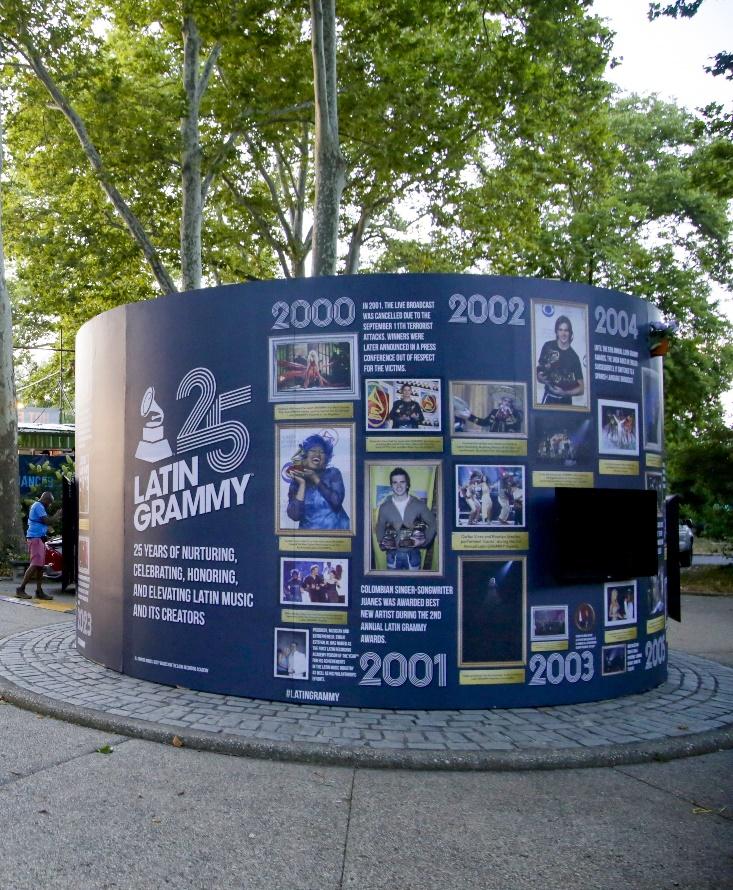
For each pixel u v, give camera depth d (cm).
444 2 1688
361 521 636
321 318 651
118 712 614
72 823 430
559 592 655
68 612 1169
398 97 1786
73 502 1038
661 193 2622
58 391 4412
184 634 691
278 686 648
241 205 2302
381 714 617
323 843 414
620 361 698
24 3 1691
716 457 1769
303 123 2166
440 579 632
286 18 1819
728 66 1406
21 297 3288
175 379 709
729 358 2523
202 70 2055
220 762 532
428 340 641
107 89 1766
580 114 1883
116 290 2227
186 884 368
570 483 664
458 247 2434
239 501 667
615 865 394
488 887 371
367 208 2242
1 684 699
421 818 448
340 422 643
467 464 639
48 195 2286
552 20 1650
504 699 636
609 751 541
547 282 666
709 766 540
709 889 370
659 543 739
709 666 838
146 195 1941
